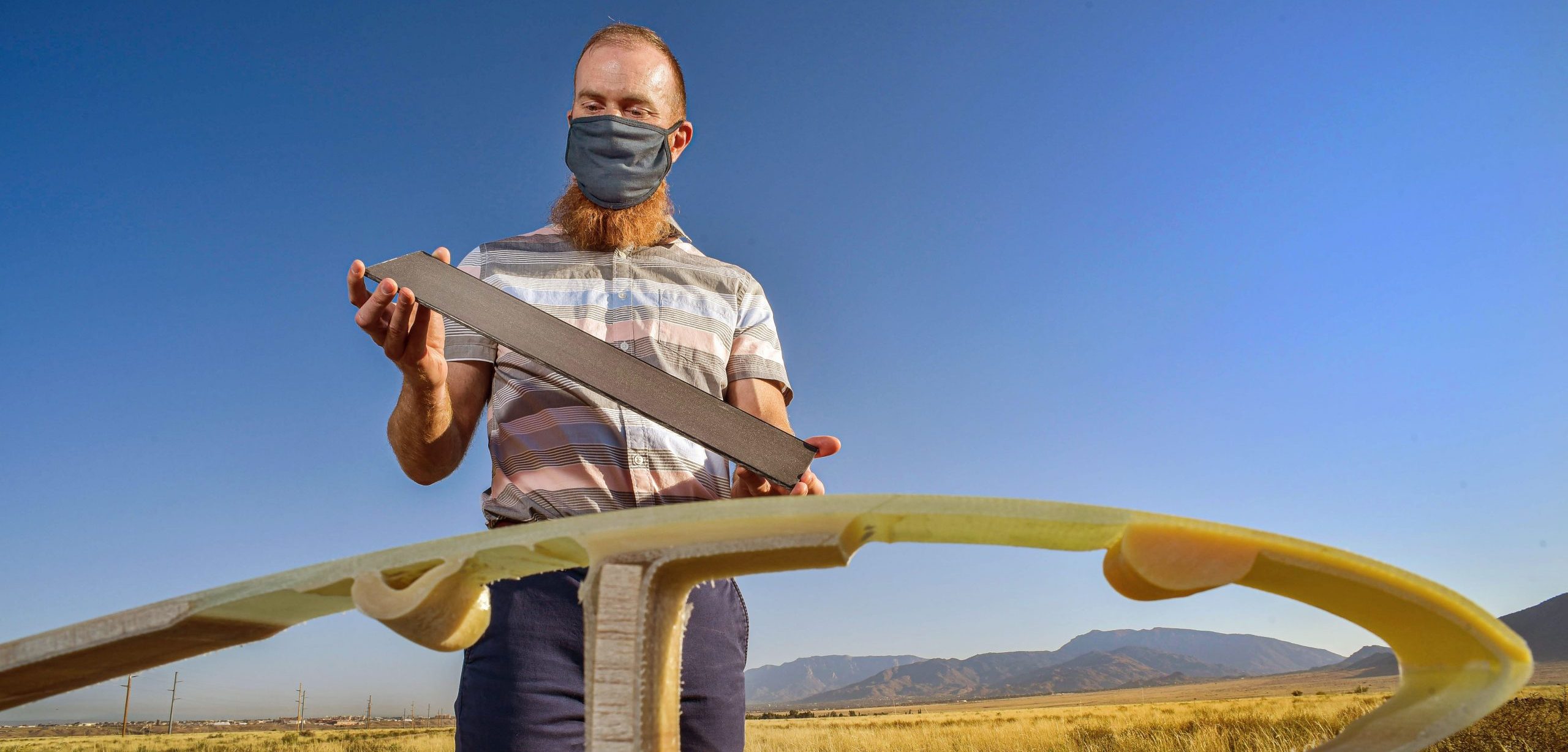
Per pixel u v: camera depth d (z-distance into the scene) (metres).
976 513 0.64
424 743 36.94
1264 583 0.70
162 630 0.70
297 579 0.71
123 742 51.34
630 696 0.63
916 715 77.19
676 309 2.26
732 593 2.09
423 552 0.70
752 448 1.63
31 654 0.68
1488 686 0.68
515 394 2.04
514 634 1.81
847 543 0.67
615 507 1.97
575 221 2.29
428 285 1.64
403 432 1.81
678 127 2.41
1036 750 23.78
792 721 65.94
